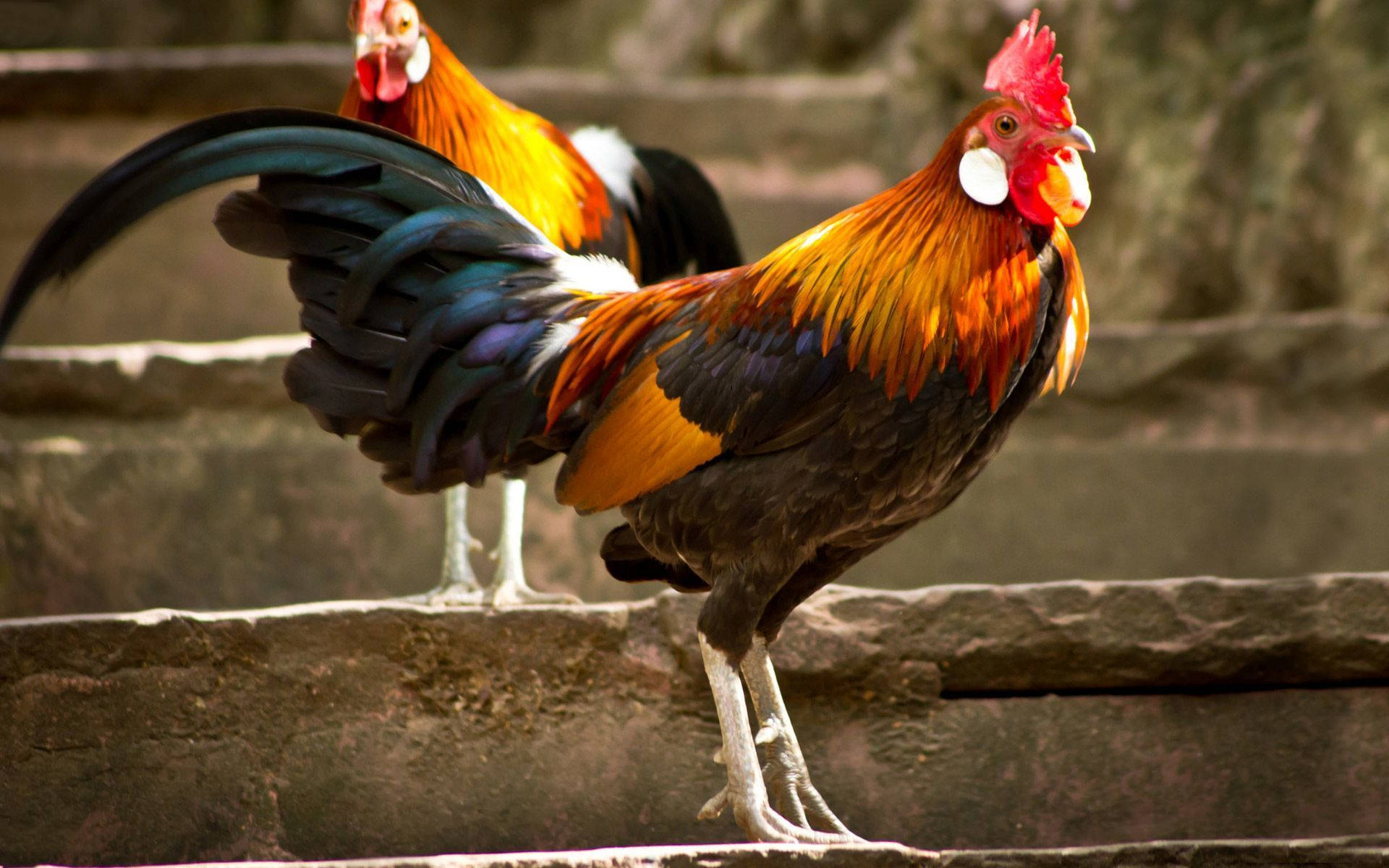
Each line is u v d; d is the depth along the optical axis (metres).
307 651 9.04
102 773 8.69
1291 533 13.45
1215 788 9.28
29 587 11.96
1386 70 15.95
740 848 7.16
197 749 8.84
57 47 24.28
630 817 9.18
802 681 9.28
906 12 22.64
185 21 24.72
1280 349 13.91
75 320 16.66
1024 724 9.38
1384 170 15.63
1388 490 13.38
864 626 9.30
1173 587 9.36
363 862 7.05
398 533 12.67
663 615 9.33
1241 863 7.37
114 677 8.74
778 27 23.03
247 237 8.09
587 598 12.74
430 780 9.09
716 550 7.58
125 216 7.62
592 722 9.27
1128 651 9.27
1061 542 13.37
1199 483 13.45
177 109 17.83
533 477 12.77
